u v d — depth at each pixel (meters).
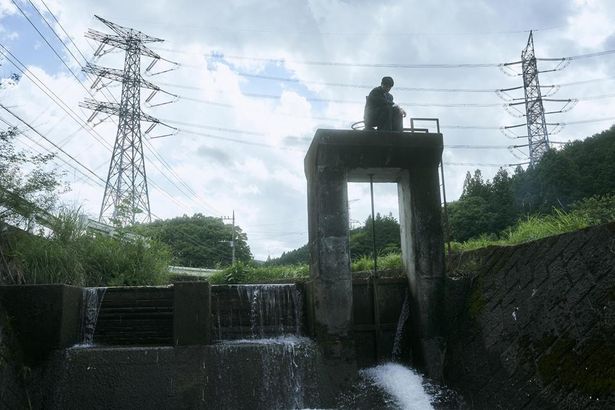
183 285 11.18
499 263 11.38
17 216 12.65
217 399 10.48
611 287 8.20
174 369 10.62
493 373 10.23
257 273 21.91
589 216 12.41
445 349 11.91
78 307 11.89
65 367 10.35
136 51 42.97
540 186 33.41
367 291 12.94
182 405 10.36
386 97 13.44
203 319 11.08
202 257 63.84
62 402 10.09
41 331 10.66
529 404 8.95
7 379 9.61
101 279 15.20
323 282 11.78
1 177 12.03
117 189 39.69
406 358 12.66
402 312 12.85
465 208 37.28
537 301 9.75
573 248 9.31
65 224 14.62
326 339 11.51
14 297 10.72
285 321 12.93
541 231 13.16
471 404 10.60
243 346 10.96
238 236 68.31
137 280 15.61
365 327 12.57
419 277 12.23
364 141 12.38
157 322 12.20
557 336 8.97
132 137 41.56
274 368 10.92
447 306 12.09
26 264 12.56
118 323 12.16
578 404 7.89
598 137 34.69
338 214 12.16
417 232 12.45
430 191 12.68
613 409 7.24
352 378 11.35
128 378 10.43
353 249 35.44
